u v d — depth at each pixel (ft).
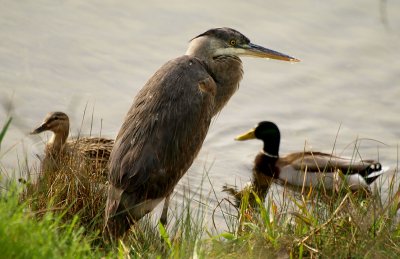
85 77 55.01
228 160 50.42
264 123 50.88
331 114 55.47
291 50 59.47
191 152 36.22
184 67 37.11
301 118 55.36
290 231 31.27
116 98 53.42
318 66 59.06
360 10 64.08
